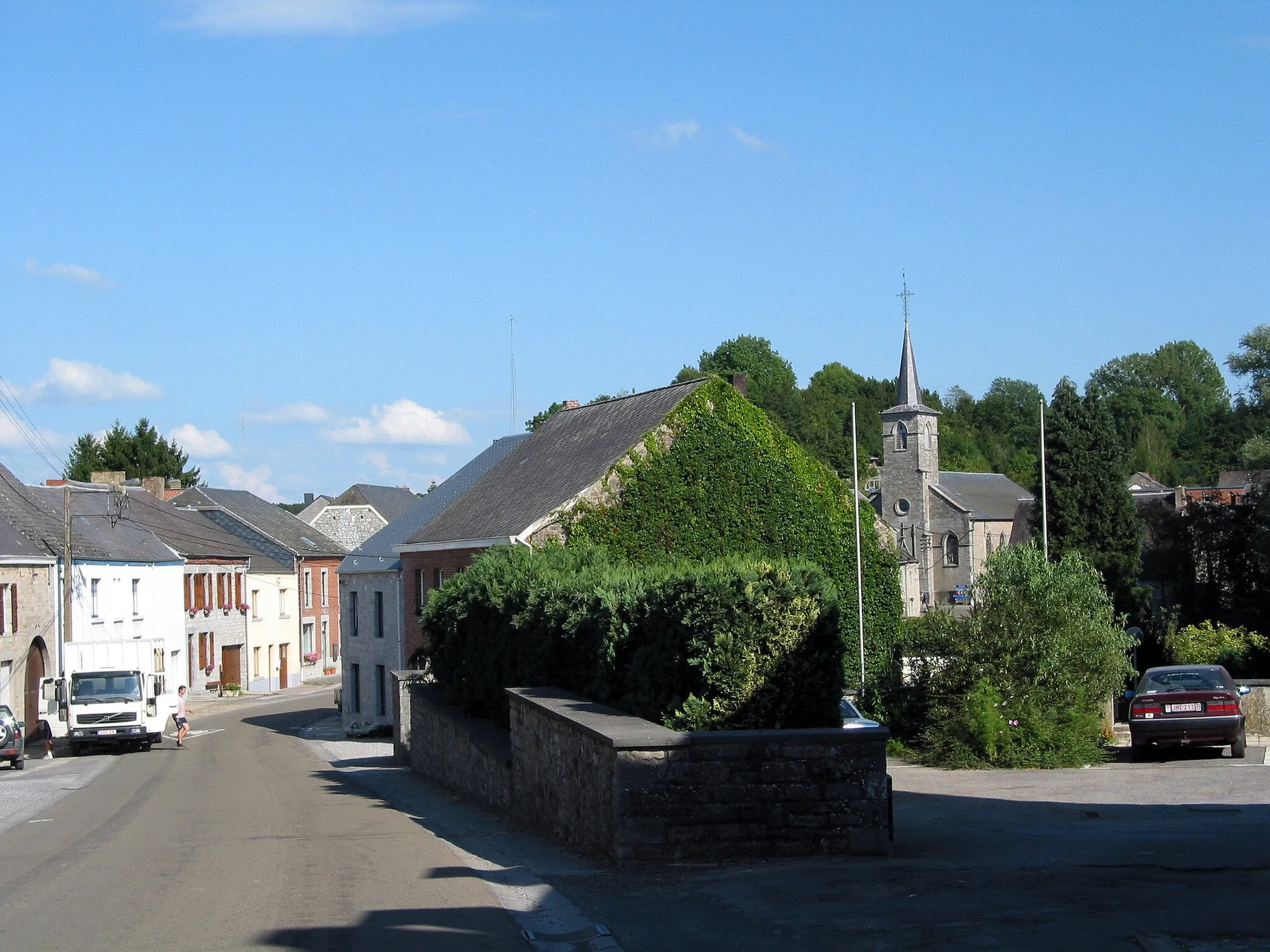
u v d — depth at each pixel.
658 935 8.03
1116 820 13.56
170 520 65.19
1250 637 35.38
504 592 19.88
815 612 12.32
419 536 43.38
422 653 28.02
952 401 145.38
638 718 12.24
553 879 10.28
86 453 100.81
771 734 10.62
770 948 7.53
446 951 7.91
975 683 22.58
